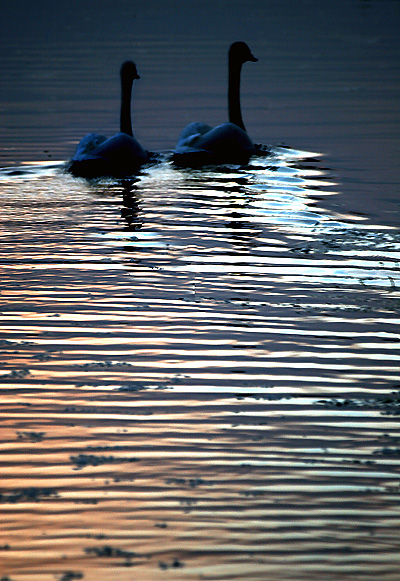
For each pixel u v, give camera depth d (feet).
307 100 107.34
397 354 35.37
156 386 32.30
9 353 35.35
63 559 22.11
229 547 22.59
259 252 48.73
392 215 55.67
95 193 62.59
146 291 42.88
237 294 42.29
